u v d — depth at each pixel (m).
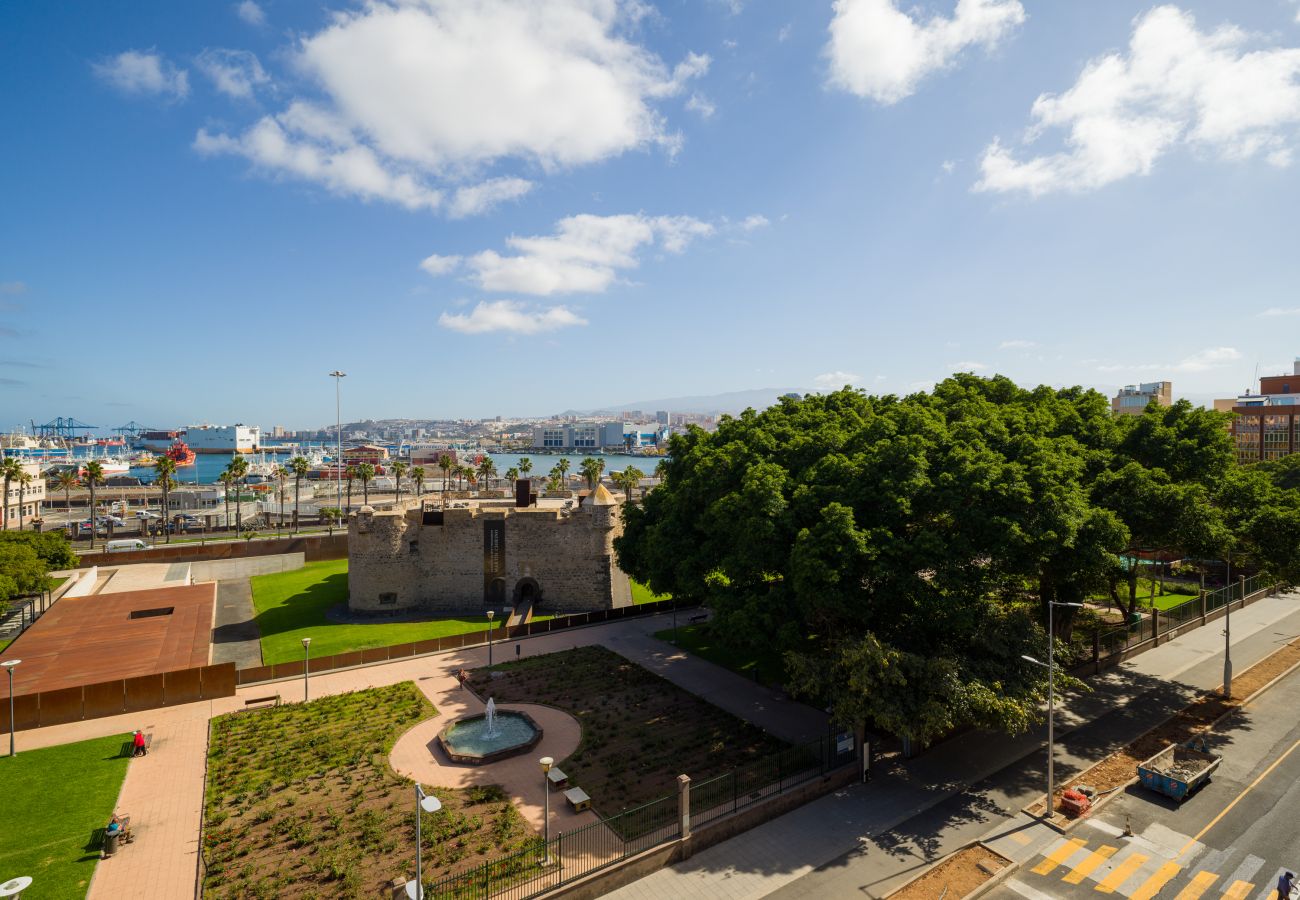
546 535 68.19
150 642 54.19
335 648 55.59
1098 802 30.41
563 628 59.66
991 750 35.66
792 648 35.56
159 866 26.61
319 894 24.78
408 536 66.94
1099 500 40.09
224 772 33.97
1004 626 33.25
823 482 37.72
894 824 29.16
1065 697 42.31
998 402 56.41
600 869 25.20
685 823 27.20
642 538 56.41
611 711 41.12
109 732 39.09
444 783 32.69
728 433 53.81
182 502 156.75
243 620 64.62
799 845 27.77
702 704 42.00
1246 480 43.22
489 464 154.88
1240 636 54.56
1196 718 39.19
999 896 24.67
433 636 58.75
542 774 33.53
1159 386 157.62
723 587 40.56
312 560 92.69
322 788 32.31
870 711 29.16
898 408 50.25
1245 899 24.22
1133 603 52.97
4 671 47.56
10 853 27.20
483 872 24.69
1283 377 123.25
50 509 146.75
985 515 33.12
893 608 34.47
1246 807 30.09
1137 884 25.11
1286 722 38.62
